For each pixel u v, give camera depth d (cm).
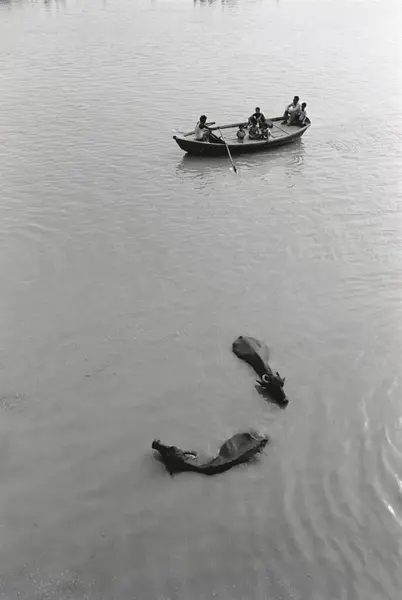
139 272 1670
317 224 1928
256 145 2453
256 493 1041
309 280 1630
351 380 1280
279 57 3903
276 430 1166
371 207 2041
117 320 1474
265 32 4653
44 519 1000
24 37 4375
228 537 971
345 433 1152
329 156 2461
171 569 924
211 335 1421
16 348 1380
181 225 1920
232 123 2725
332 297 1557
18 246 1789
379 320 1467
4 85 3247
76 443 1142
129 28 4719
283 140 2514
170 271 1675
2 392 1255
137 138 2592
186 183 2219
